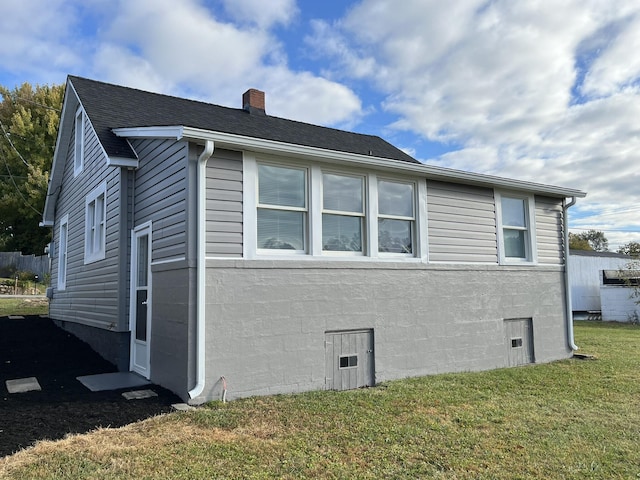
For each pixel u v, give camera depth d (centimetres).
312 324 655
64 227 1288
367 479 355
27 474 343
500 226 909
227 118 1015
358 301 704
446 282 812
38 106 2755
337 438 441
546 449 425
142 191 747
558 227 1015
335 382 673
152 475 351
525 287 929
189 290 565
